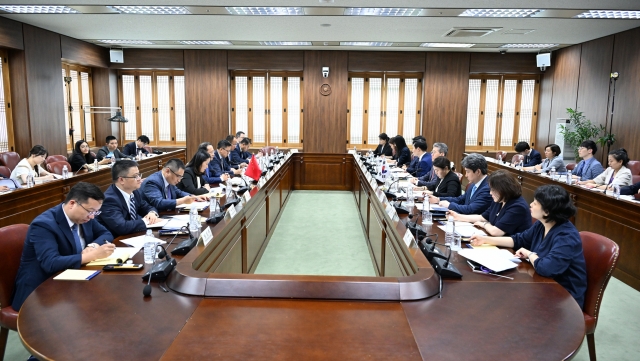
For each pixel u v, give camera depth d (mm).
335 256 4520
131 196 3084
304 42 8000
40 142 6969
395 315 1626
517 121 9445
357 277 1851
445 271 1979
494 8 5258
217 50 9008
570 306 1721
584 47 7695
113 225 2709
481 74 9289
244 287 1771
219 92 9148
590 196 4441
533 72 9008
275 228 5582
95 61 8492
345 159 8391
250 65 9039
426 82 9039
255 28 6723
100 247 2178
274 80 9359
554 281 1992
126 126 9500
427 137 9195
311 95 9102
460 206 3615
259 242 4258
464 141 9203
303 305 1695
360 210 6145
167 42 8180
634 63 6480
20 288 2150
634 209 3711
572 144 7703
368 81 9328
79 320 1558
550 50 8641
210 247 2354
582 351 2684
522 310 1678
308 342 1430
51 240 2158
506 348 1404
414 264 2088
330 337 1463
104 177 6004
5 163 5699
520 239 2533
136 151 7961
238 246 3209
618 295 3561
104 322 1544
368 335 1479
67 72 8180
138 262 2164
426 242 2432
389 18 5945
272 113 9461
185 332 1480
